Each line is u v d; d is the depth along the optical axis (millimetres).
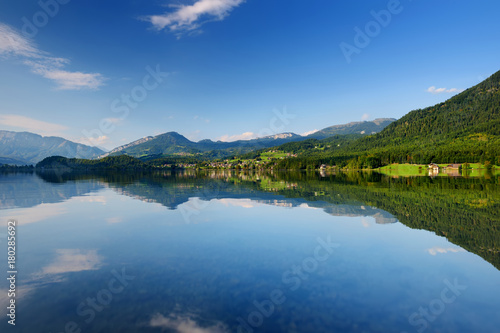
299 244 17250
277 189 49562
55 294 10797
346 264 14031
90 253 15586
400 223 22594
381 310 9836
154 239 18281
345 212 27094
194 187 54031
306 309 9828
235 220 23766
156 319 9070
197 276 12508
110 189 49812
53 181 71250
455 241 17844
